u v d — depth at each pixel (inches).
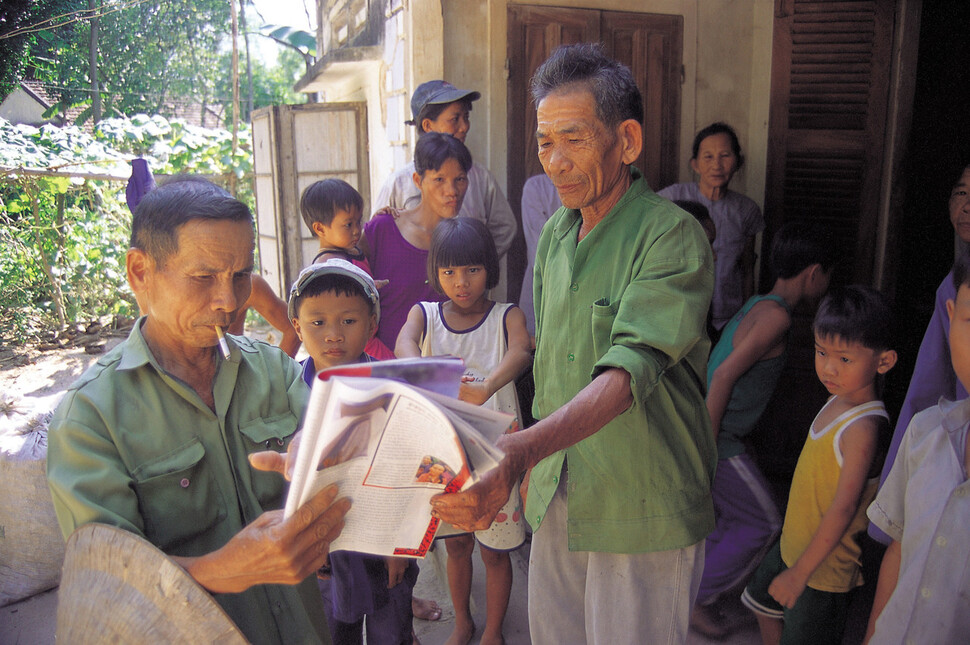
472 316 107.5
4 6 531.5
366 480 46.6
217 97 864.9
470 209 150.1
